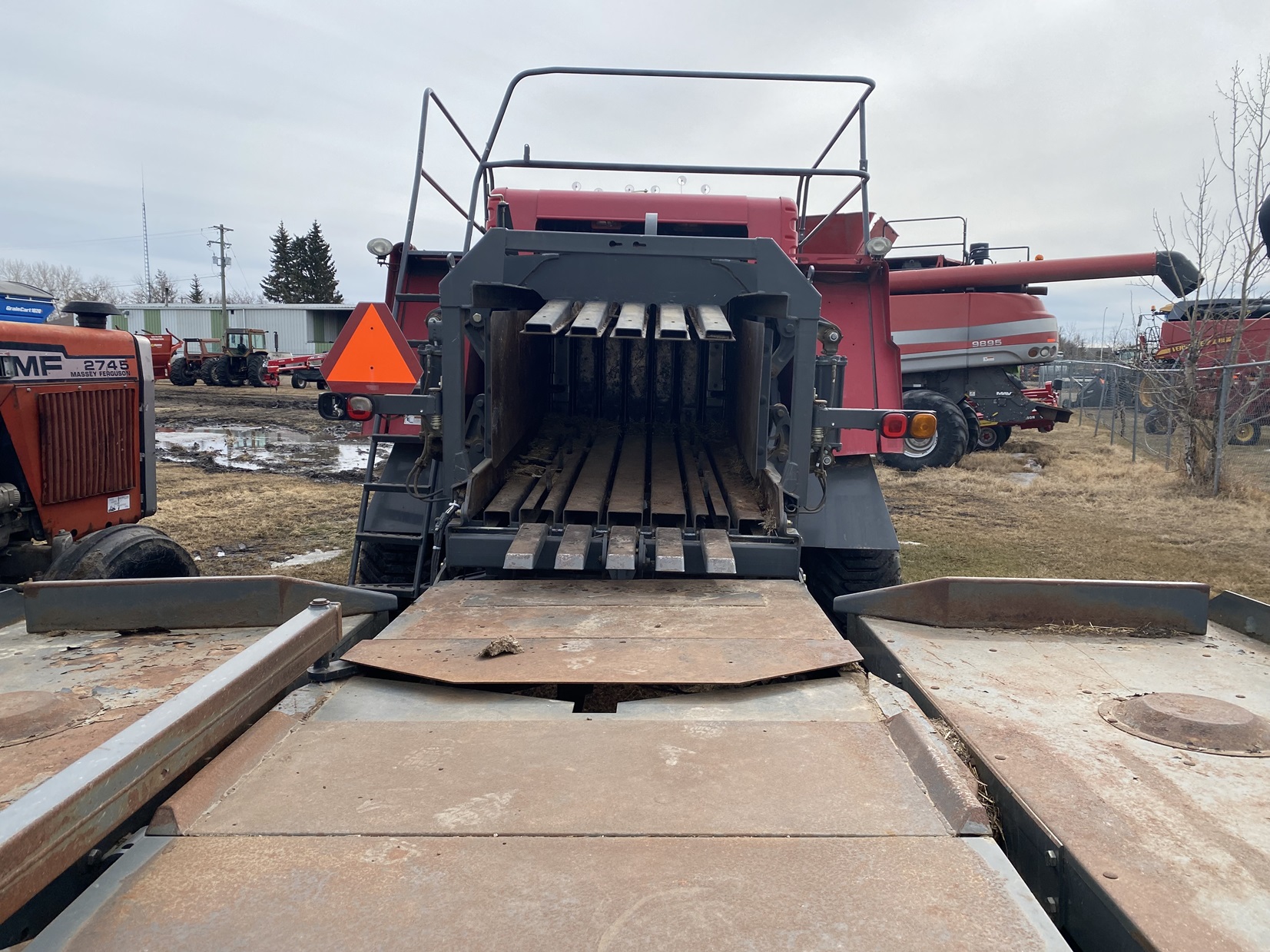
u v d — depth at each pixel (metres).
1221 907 1.40
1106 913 1.43
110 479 4.76
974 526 9.61
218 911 1.37
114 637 2.79
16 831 1.20
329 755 1.90
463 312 3.39
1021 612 2.86
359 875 1.46
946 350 14.67
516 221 5.05
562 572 3.60
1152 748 1.97
